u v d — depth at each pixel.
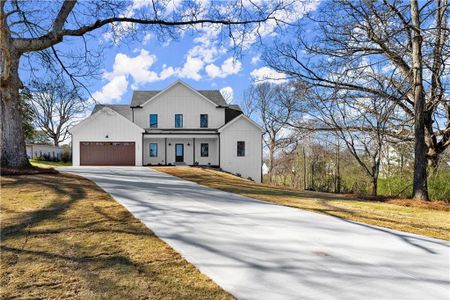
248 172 25.52
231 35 10.30
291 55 14.00
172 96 27.03
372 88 13.02
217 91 30.16
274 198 9.44
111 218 5.82
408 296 3.01
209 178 15.43
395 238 5.04
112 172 16.86
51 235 4.63
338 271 3.61
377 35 11.57
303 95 15.62
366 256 4.16
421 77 10.05
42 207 6.54
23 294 2.83
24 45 11.17
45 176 11.57
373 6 11.17
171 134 25.33
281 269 3.62
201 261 3.79
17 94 11.97
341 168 21.31
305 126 16.31
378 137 12.50
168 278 3.27
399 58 11.48
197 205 7.59
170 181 13.14
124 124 24.30
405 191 13.55
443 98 11.54
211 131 26.31
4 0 9.72
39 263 3.56
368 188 17.62
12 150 11.98
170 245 4.37
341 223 6.05
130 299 2.78
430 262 3.97
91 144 23.94
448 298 2.98
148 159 26.50
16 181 9.98
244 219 6.20
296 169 27.62
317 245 4.59
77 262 3.62
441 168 12.93
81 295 2.83
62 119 40.84
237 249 4.30
